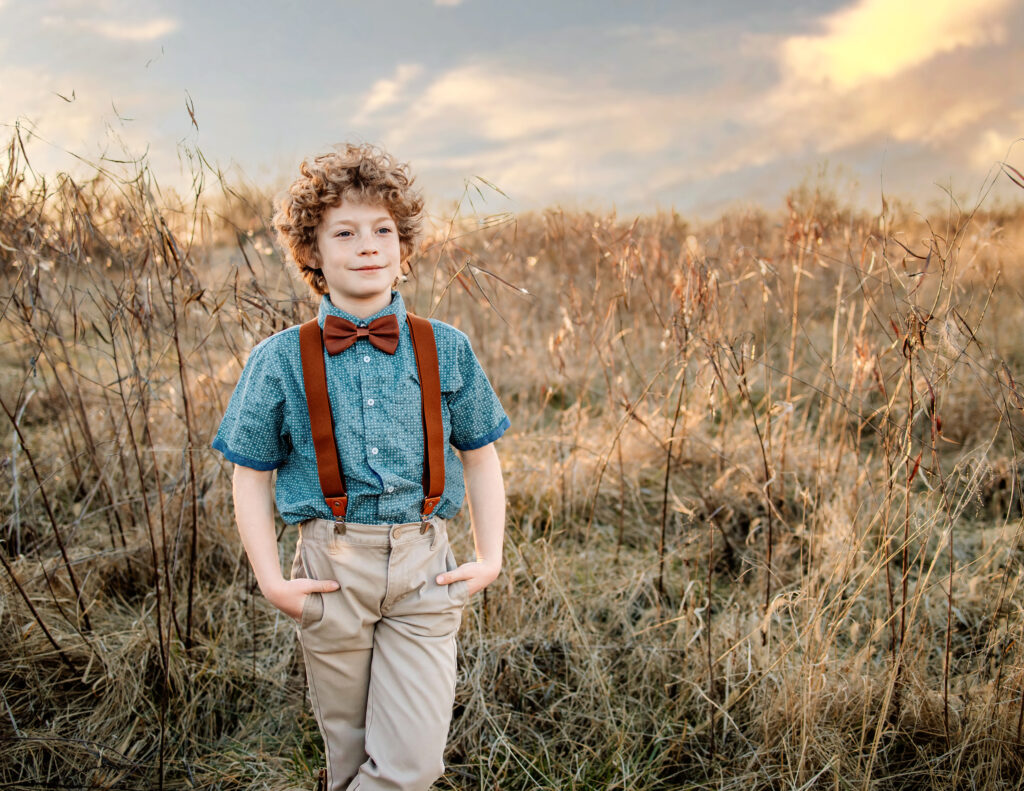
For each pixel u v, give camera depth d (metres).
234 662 2.36
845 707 2.05
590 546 3.06
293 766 2.03
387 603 1.57
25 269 2.23
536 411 4.26
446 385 1.65
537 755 2.07
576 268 4.58
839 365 3.12
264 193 3.03
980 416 3.73
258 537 1.56
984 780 1.87
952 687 2.14
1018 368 3.98
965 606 2.53
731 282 3.08
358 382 1.55
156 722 2.15
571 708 2.24
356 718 1.67
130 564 2.75
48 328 2.57
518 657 2.40
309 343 1.56
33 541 2.80
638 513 3.34
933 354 2.03
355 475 1.53
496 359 4.57
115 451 2.82
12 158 2.07
